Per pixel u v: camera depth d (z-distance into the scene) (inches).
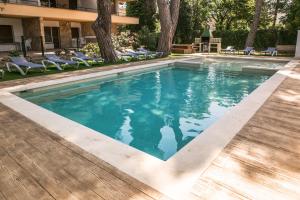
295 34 782.5
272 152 120.5
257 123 157.2
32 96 283.0
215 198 88.7
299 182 97.3
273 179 99.4
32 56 505.0
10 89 270.7
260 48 861.8
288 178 99.9
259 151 121.5
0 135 148.1
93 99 288.8
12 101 224.1
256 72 422.3
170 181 98.7
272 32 835.4
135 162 113.5
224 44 931.3
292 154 118.4
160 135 189.8
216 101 277.4
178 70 470.9
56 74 365.7
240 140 133.6
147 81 379.2
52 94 302.4
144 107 260.7
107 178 101.7
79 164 113.0
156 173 104.4
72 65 453.7
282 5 1031.0
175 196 90.0
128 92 318.7
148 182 98.3
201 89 331.9
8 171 109.5
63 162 115.3
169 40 677.9
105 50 500.7
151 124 213.2
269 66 481.4
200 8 1019.9
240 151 121.6
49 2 880.3
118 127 207.0
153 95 305.0
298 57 566.3
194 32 989.8
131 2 1090.7
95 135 145.7
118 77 391.2
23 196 92.7
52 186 97.9
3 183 101.1
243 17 1139.9
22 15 644.7
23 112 191.6
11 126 162.4
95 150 126.0
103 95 305.3
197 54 707.4
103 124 213.9
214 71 457.4
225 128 149.7
